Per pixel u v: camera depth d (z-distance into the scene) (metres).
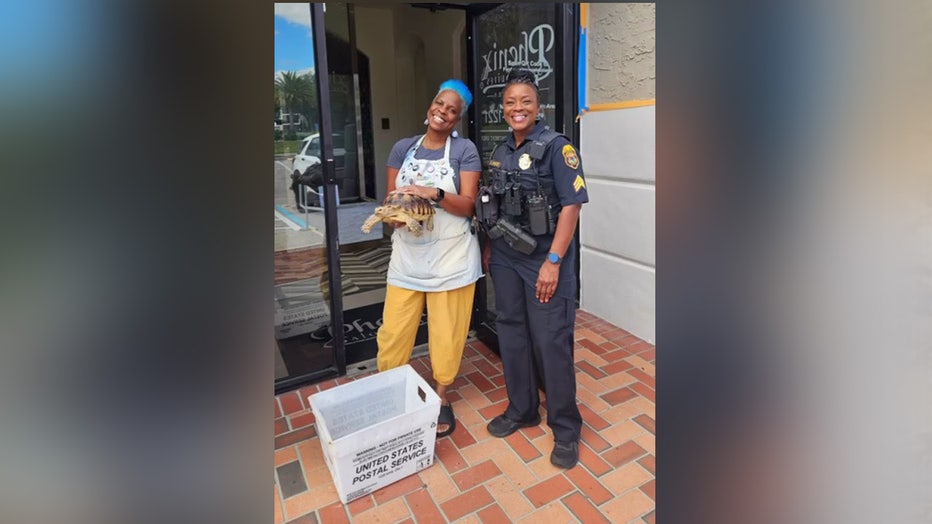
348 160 8.34
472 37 3.44
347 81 8.00
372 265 5.57
